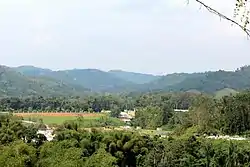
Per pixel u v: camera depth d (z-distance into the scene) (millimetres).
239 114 67562
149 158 49594
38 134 46031
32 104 109562
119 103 122188
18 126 46250
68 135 44125
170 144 52094
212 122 70688
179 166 49562
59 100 115812
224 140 55156
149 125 90812
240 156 49500
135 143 50312
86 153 41000
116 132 50656
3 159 31141
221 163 49562
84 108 113750
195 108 74688
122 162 48906
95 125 81875
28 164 32688
